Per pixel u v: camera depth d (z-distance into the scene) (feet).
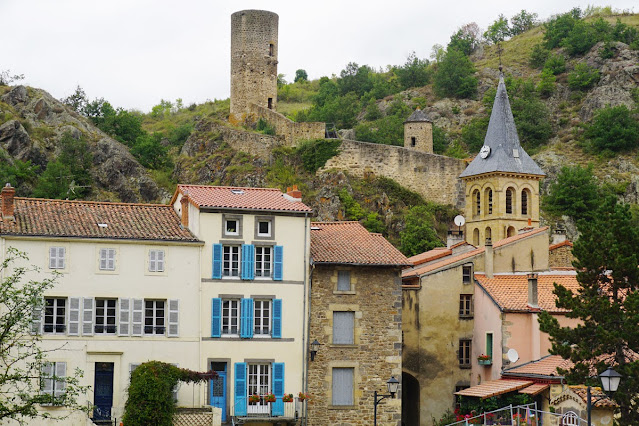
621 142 384.88
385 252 176.96
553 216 331.36
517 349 180.75
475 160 279.49
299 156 331.77
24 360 151.23
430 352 190.60
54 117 345.10
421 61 525.75
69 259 157.17
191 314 162.81
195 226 167.02
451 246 225.15
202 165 345.51
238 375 163.84
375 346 172.35
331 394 169.07
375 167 323.98
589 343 150.00
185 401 160.15
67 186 309.83
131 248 161.07
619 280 152.25
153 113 495.00
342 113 440.04
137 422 145.48
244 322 165.48
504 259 201.16
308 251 171.01
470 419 171.53
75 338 155.53
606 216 159.02
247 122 365.20
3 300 119.96
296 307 168.86
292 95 527.81
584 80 444.14
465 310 193.77
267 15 371.76
